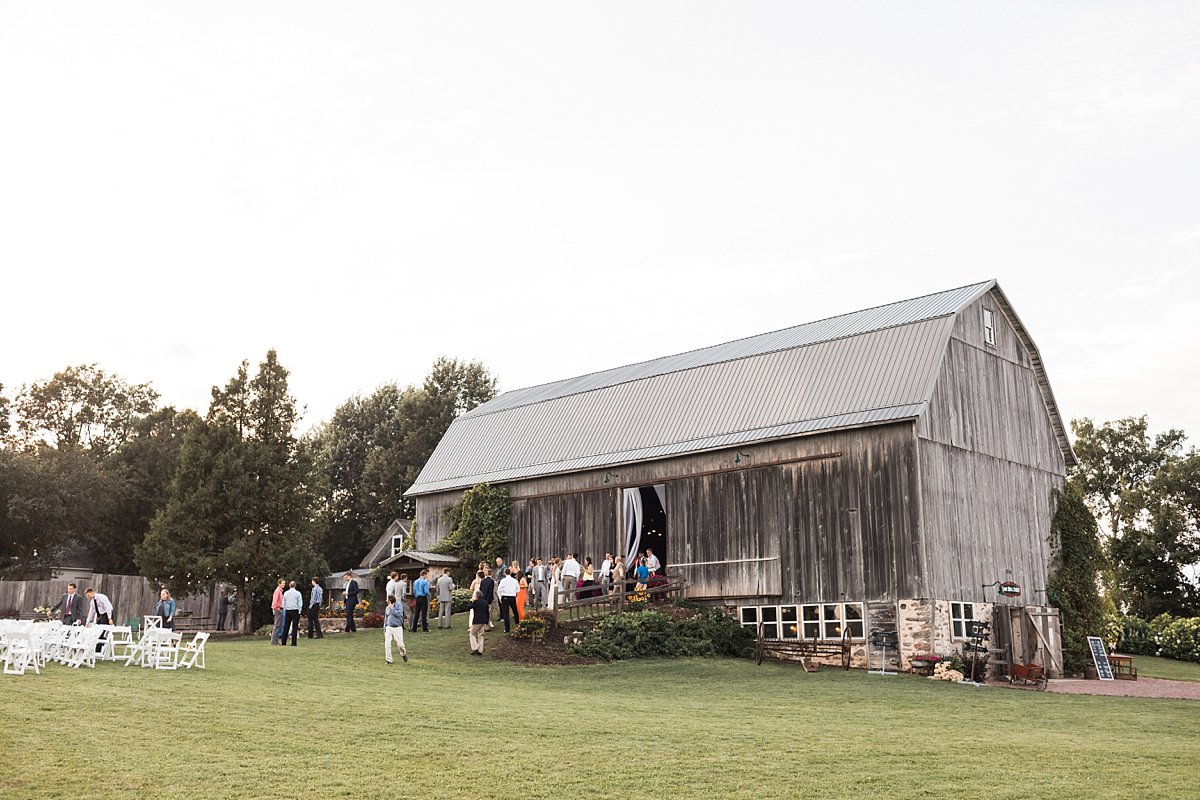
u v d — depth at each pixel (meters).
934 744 14.32
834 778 11.70
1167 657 41.59
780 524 31.11
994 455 31.91
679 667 25.31
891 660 27.84
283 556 38.88
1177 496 57.25
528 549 38.50
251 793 10.19
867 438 29.64
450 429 45.50
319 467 72.12
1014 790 11.16
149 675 18.17
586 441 37.88
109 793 9.89
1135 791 11.19
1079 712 19.77
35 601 42.75
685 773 11.84
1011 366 34.00
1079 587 33.81
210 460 39.62
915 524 28.14
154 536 38.38
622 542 35.53
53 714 13.37
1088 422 67.50
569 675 23.78
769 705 19.30
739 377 34.44
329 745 12.68
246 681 18.23
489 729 14.41
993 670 27.88
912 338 30.67
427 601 30.67
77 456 56.22
